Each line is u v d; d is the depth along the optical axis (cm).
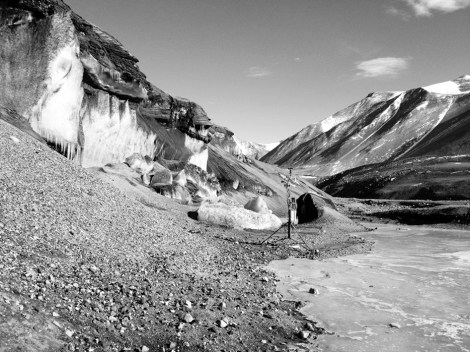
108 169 3712
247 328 1059
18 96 2727
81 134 3456
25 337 727
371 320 1209
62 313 857
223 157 8488
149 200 3338
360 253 2617
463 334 1103
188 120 6009
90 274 1112
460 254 2628
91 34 4125
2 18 2808
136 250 1500
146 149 4744
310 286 1596
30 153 1970
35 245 1134
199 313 1076
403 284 1675
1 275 889
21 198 1421
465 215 5625
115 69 4044
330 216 4866
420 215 6247
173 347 883
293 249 2508
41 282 945
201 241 2191
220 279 1459
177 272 1398
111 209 1866
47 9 2961
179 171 5059
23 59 2812
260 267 1878
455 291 1561
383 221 6588
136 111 4756
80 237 1359
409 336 1084
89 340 810
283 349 973
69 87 3106
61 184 1795
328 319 1210
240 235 2922
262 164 11100
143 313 988
